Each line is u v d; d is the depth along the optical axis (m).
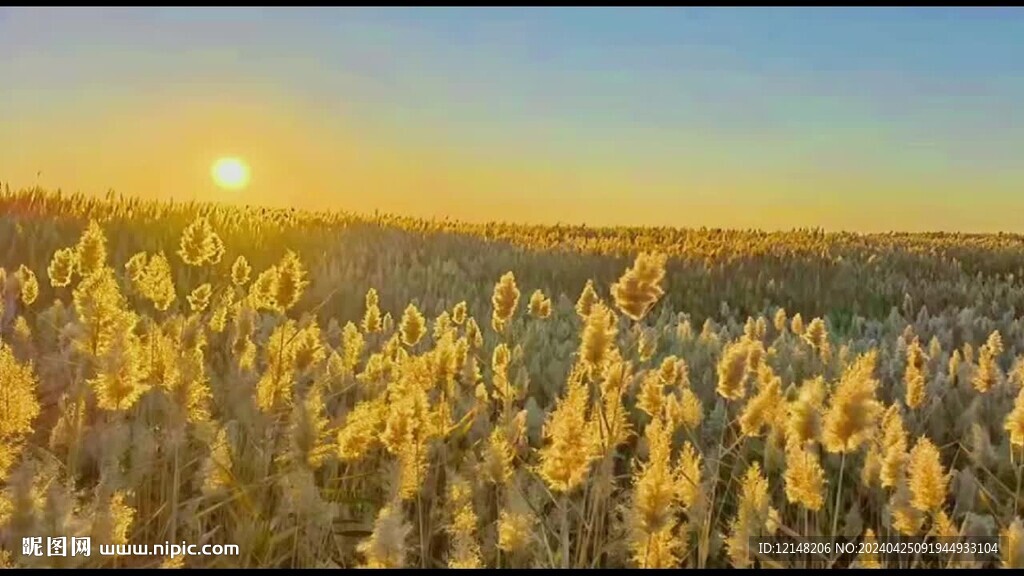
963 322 7.20
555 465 2.30
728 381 2.84
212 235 3.59
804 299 10.77
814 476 2.41
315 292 7.86
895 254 16.08
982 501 3.04
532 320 7.48
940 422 3.95
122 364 2.54
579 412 2.34
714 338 6.11
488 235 18.22
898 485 2.45
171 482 2.89
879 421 3.43
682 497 2.50
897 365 5.18
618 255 13.05
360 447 2.58
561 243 16.06
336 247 11.30
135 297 4.82
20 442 2.90
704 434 3.87
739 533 2.44
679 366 3.58
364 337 5.55
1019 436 2.72
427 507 3.02
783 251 15.33
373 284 8.61
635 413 4.04
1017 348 6.37
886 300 10.84
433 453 3.35
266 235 11.19
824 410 2.76
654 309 9.49
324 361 4.22
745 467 3.46
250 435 3.01
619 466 3.62
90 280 2.72
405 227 16.92
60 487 2.28
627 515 2.53
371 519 2.73
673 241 18.78
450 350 3.38
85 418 3.20
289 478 2.55
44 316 4.16
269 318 4.99
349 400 3.93
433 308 7.88
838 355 5.25
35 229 8.46
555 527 2.88
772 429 3.22
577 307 3.69
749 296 10.52
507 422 3.46
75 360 3.62
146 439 2.75
